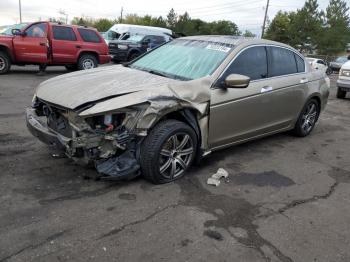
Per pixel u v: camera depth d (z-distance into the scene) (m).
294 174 4.94
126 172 3.93
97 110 3.66
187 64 4.90
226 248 3.17
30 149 5.04
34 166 4.49
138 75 4.60
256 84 5.12
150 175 4.08
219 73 4.64
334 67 34.28
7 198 3.72
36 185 4.03
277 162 5.33
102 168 3.84
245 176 4.72
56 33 13.66
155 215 3.60
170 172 4.29
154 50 5.62
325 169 5.22
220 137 4.80
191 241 3.23
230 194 4.18
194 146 4.44
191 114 4.34
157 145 3.99
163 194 4.02
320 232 3.54
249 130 5.25
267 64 5.44
